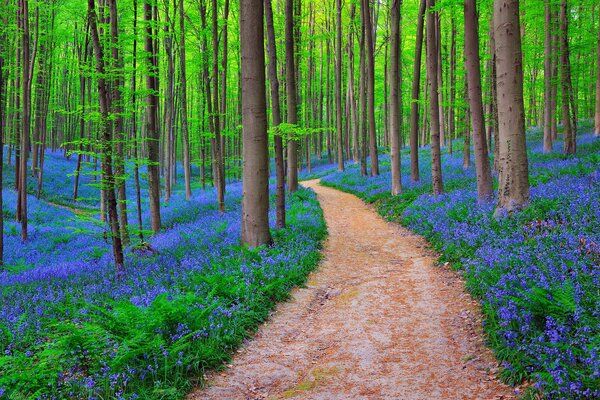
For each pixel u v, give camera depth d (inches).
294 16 1055.0
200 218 884.0
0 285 473.7
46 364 223.5
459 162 1201.4
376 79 1925.4
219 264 391.5
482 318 289.0
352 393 223.8
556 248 308.0
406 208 738.2
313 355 272.4
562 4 826.2
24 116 884.6
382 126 2647.6
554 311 221.1
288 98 829.2
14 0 984.3
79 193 1483.8
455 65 1357.0
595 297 222.5
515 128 449.4
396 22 885.8
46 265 682.2
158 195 794.8
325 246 577.0
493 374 223.8
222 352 263.3
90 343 235.1
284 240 532.7
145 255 540.1
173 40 1189.1
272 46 637.3
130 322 252.5
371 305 354.9
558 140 1213.7
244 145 498.6
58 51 1521.9
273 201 960.9
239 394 226.1
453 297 347.3
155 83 725.9
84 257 708.0
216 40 836.6
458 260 421.4
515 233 379.6
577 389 167.9
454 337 277.7
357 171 1483.8
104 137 453.1
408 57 1788.9
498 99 461.7
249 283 353.1
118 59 558.3
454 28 1150.3
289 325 322.7
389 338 288.8
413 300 355.9
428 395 215.2
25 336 285.1
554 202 418.3
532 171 677.3
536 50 1059.9
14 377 200.2
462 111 1148.5
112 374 211.5
